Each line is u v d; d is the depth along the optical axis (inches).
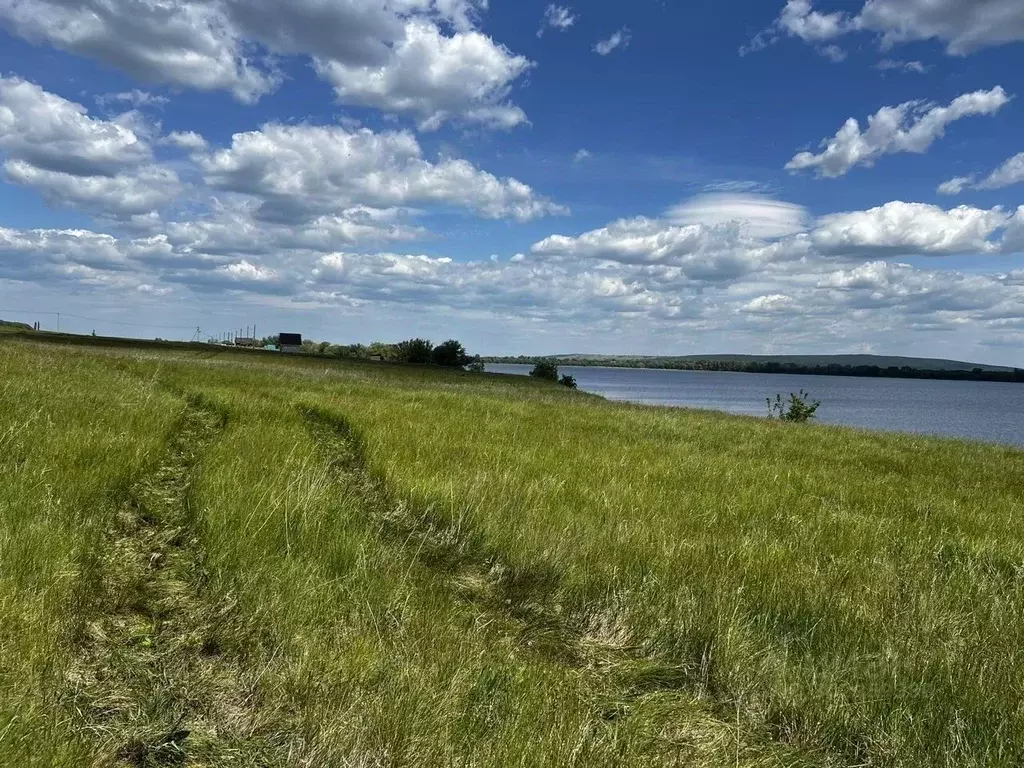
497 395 1080.2
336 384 927.7
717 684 169.8
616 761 127.8
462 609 201.3
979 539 300.2
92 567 188.9
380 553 227.9
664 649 186.7
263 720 135.1
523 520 277.6
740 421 909.8
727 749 139.2
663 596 207.5
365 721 131.0
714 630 186.5
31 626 143.0
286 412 552.1
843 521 310.3
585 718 141.7
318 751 123.9
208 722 135.1
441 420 578.2
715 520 295.6
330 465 375.2
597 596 217.5
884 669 165.5
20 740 108.5
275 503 256.2
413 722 130.4
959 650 177.8
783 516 315.3
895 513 346.6
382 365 2839.6
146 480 301.0
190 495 275.3
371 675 148.0
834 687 159.3
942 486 454.9
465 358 4495.6
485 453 416.8
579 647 191.6
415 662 154.4
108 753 117.6
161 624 172.7
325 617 174.6
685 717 152.6
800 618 198.4
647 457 464.4
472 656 162.1
